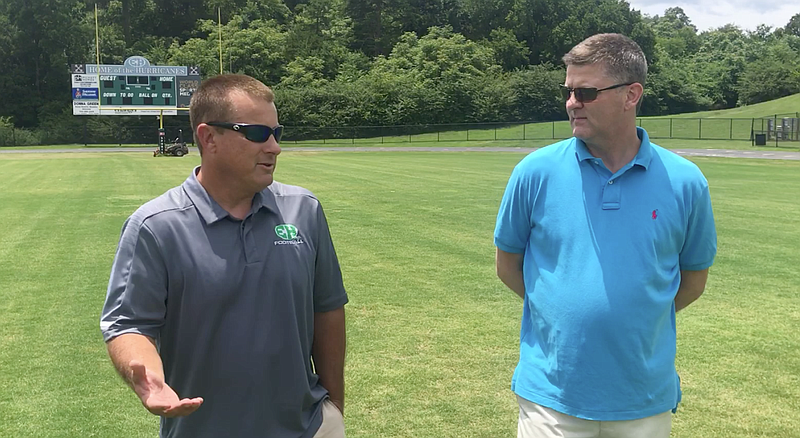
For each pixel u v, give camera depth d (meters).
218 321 2.00
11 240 10.17
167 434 2.13
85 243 9.92
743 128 57.59
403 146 52.19
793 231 10.91
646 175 2.29
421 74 72.38
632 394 2.24
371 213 12.98
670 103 83.50
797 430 3.90
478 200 15.07
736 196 15.91
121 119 59.88
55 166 27.95
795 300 6.77
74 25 66.50
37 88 66.06
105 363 4.98
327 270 2.34
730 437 3.81
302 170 24.95
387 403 4.27
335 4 85.12
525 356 2.49
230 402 2.02
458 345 5.39
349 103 66.06
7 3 65.69
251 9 79.38
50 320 6.07
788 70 82.62
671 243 2.30
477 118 71.25
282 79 69.25
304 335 2.17
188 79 44.16
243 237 2.04
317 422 2.24
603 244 2.26
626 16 86.06
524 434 2.43
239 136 1.99
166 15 78.81
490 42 84.69
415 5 88.62
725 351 5.25
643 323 2.23
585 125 2.28
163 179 20.84
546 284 2.34
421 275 7.83
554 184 2.37
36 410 4.15
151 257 1.98
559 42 85.00
